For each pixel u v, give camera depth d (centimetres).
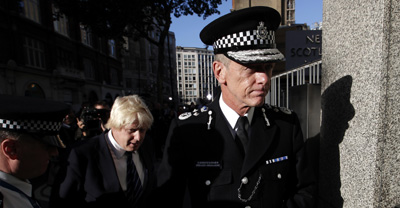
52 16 1673
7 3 1342
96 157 141
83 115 312
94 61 2244
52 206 131
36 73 1517
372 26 97
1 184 72
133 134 140
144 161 170
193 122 109
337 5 124
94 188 134
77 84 1922
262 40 90
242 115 104
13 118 76
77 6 1023
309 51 461
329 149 131
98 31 1173
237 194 96
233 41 91
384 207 97
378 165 96
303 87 155
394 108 95
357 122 107
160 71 1245
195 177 101
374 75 97
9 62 1323
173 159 104
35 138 81
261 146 99
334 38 127
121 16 1043
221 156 99
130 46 3078
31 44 1516
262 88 89
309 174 106
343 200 118
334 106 126
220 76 101
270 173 99
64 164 137
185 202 102
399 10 92
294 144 108
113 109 143
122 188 145
